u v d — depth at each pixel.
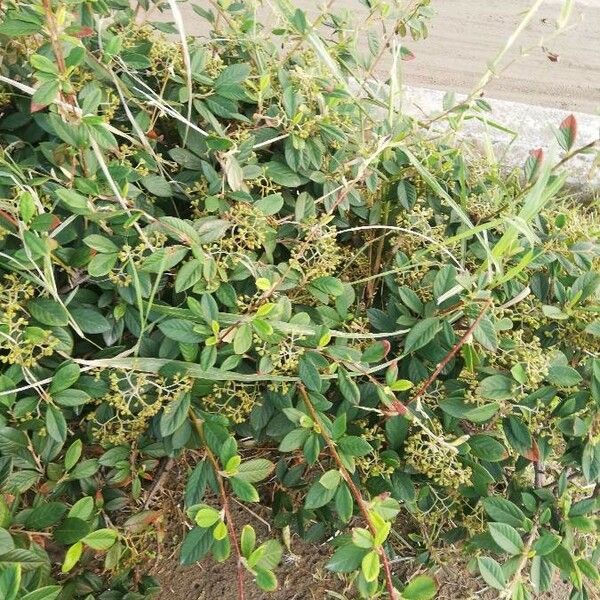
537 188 0.56
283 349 0.60
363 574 0.49
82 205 0.56
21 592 0.48
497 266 0.60
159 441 0.65
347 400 0.63
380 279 0.79
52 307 0.56
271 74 0.77
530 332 0.70
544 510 0.61
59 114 0.59
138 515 0.64
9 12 0.61
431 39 1.88
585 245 0.71
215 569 0.80
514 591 0.53
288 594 0.79
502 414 0.63
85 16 0.64
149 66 0.67
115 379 0.58
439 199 0.79
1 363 0.61
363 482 0.64
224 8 0.81
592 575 0.55
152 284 0.63
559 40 1.96
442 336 0.65
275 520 0.75
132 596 0.64
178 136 0.76
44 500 0.58
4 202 0.56
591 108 1.70
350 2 1.83
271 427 0.63
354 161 0.71
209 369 0.57
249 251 0.66
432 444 0.60
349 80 1.13
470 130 1.18
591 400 0.62
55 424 0.55
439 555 0.76
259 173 0.68
